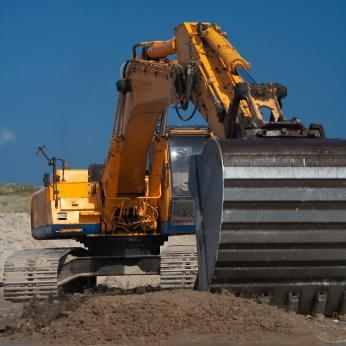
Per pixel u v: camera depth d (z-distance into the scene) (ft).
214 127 47.47
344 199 40.91
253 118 43.57
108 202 71.56
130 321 39.17
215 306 39.45
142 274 70.90
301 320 40.22
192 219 70.64
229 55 48.47
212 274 41.29
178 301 39.96
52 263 65.62
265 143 41.55
